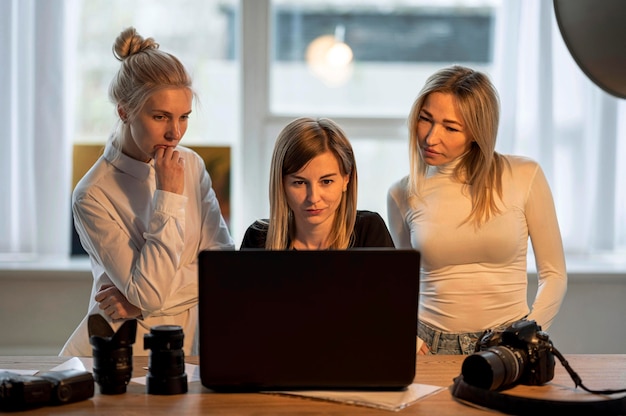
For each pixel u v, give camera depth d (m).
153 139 1.88
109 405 1.41
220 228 2.16
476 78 2.02
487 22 3.25
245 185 3.25
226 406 1.40
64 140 3.06
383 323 1.47
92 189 1.98
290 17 3.24
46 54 3.00
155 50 1.94
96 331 1.55
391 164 3.24
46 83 3.01
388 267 1.46
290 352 1.47
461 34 3.26
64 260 3.13
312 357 1.47
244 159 3.24
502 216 2.05
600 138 3.12
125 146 2.00
